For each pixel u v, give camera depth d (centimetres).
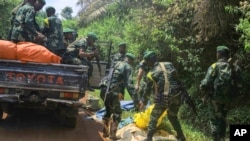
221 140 655
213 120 645
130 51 1280
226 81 622
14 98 697
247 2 750
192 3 938
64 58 823
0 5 2080
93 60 1048
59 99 717
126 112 987
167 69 644
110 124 729
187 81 1075
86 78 719
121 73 710
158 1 1057
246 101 902
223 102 632
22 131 743
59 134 748
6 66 701
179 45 1032
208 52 1001
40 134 733
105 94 728
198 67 995
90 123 890
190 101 663
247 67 885
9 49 705
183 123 959
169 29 1048
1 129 745
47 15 819
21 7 773
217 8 883
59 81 712
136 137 691
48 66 710
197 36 922
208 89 643
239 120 861
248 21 750
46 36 805
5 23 2098
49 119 865
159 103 636
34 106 741
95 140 730
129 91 706
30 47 719
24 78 704
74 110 761
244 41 766
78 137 741
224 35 946
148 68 761
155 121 642
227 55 646
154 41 1119
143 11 1189
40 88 707
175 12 995
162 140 671
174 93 640
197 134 848
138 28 1191
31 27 754
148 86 683
